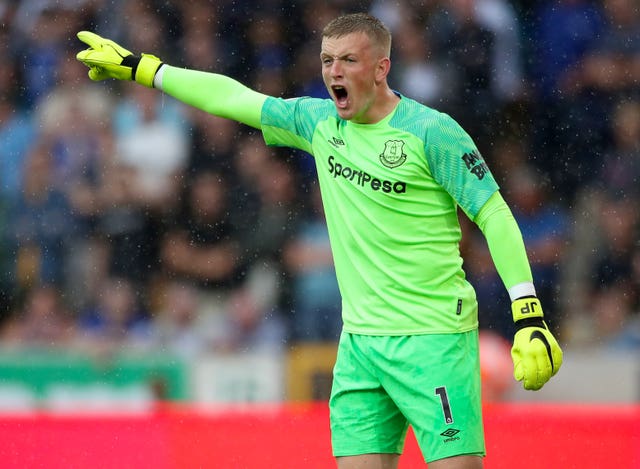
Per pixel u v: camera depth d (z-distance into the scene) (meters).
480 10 35.28
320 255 32.84
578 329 32.84
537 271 33.69
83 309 33.00
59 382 27.41
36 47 37.00
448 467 12.84
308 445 17.64
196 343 31.89
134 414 17.98
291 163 34.38
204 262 33.34
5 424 18.02
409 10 35.41
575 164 35.19
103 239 33.88
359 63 12.71
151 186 34.41
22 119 36.09
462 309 13.11
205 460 17.70
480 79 34.94
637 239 34.09
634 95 35.81
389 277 13.03
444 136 12.75
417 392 12.93
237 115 14.13
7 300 33.53
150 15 36.88
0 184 35.06
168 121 35.00
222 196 34.12
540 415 17.44
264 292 32.62
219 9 36.69
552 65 35.97
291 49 36.56
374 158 13.01
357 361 13.43
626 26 36.38
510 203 34.69
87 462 17.83
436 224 13.02
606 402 27.55
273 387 27.56
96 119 35.50
